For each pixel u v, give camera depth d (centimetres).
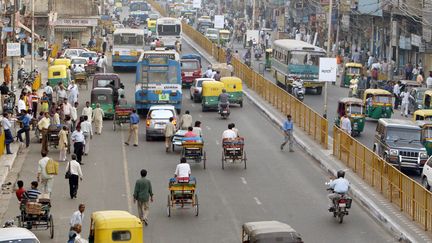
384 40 11069
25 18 10981
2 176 4750
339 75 10525
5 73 7875
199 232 3831
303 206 4328
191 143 5097
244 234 3238
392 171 4294
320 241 3712
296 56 8719
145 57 6950
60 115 5972
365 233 3862
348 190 4353
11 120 5781
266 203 4369
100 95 6850
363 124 6406
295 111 6756
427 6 9506
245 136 6284
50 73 8019
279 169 5200
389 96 7269
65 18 12631
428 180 4647
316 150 5709
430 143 5384
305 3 14475
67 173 4369
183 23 16188
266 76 10438
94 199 4384
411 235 3725
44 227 3700
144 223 3931
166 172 5006
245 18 16650
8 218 4012
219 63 10756
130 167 5141
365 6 11438
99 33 14125
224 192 4581
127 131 6362
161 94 6969
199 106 7731
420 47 9794
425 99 7231
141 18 18712
